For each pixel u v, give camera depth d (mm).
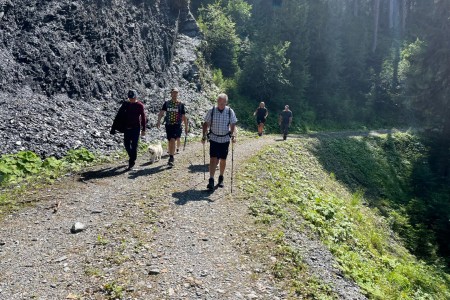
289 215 7074
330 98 37156
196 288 4180
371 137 27109
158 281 4238
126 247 4992
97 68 14750
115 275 4305
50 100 11875
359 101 42000
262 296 4223
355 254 7004
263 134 21750
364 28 48719
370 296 5223
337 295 4684
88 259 4660
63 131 10812
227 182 8367
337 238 7445
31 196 6973
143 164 10000
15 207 6371
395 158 25250
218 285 4301
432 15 24172
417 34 26281
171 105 9648
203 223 5965
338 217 8914
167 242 5223
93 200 6859
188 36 25750
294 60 33344
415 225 15742
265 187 8703
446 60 22812
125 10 18609
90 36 14938
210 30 28719
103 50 15516
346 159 20125
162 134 14797
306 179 12398
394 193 19578
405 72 26859
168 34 22312
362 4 60156
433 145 24219
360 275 5859
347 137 25109
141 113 9203
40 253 4797
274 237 5762
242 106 25562
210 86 24344
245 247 5320
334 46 39344
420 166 23422
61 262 4570
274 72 28188
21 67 11445
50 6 13594
